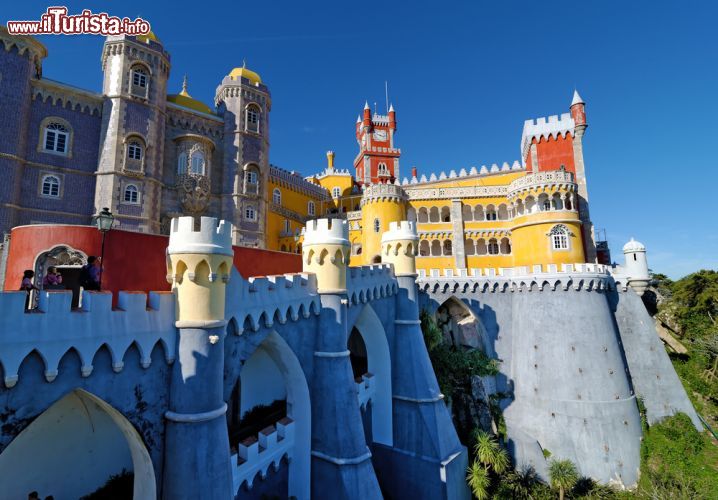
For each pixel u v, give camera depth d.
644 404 35.97
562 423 33.75
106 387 10.55
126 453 16.11
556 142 52.19
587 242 48.88
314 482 18.48
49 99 33.91
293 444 19.11
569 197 47.28
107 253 16.59
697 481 30.92
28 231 18.53
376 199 51.91
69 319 9.74
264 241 46.09
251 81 47.31
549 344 35.91
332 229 19.97
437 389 27.73
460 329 41.09
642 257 38.44
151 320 11.70
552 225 46.31
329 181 75.00
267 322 16.12
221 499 11.77
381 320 26.98
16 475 12.66
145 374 11.57
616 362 35.16
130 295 11.25
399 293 29.22
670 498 29.27
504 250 52.69
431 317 36.41
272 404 23.55
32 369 9.12
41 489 13.34
